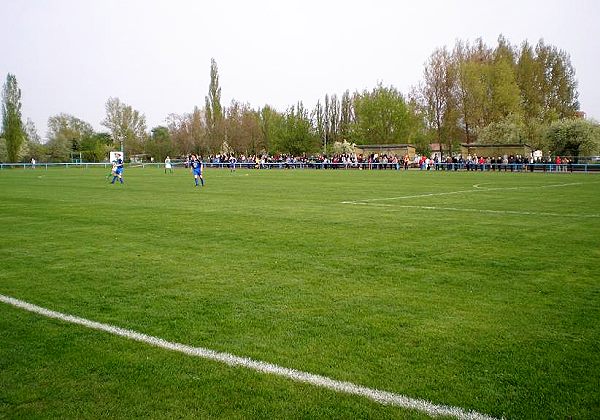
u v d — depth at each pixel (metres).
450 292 7.59
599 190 27.55
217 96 94.19
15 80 93.94
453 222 14.96
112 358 5.32
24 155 99.94
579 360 5.15
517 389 4.55
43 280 8.48
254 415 4.19
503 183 34.28
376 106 87.56
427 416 4.13
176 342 5.73
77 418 4.18
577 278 8.33
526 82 73.88
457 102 73.31
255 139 96.94
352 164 71.31
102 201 22.16
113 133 119.25
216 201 22.02
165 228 14.06
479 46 76.56
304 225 14.52
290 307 6.93
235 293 7.62
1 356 5.41
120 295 7.59
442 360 5.17
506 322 6.26
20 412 4.28
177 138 96.81
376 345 5.57
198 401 4.42
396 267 9.22
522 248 10.88
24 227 14.38
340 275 8.66
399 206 19.56
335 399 4.41
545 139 64.19
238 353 5.40
